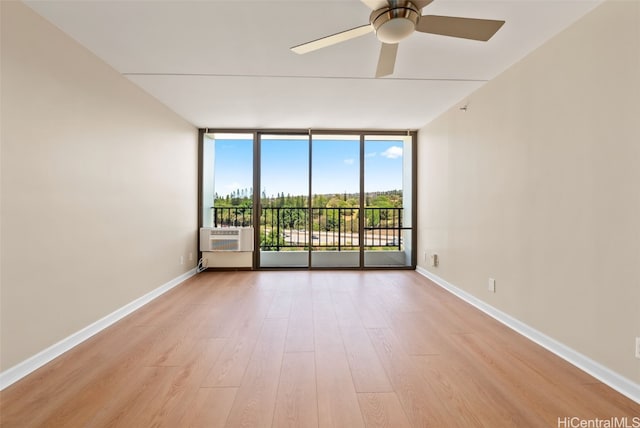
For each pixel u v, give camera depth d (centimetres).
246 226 488
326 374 184
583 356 190
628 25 164
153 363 196
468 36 179
